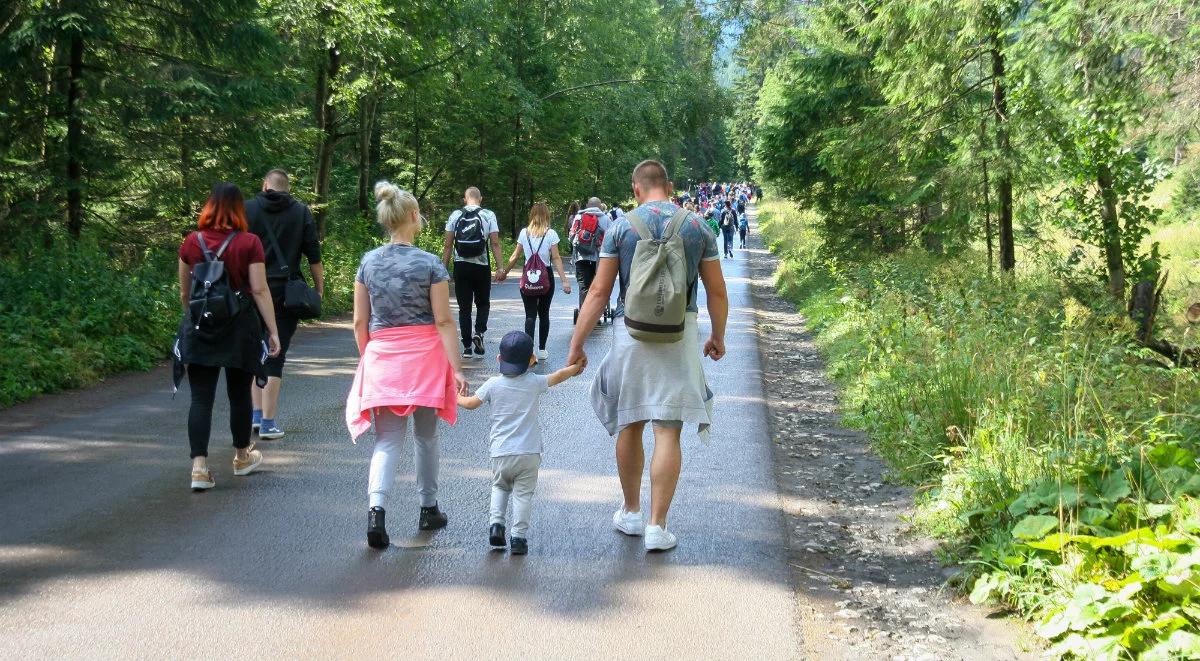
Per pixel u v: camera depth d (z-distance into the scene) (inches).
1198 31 370.0
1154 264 552.1
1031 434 243.4
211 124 615.8
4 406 318.0
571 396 362.9
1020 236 623.8
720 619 171.0
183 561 189.0
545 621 167.6
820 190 840.3
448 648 156.4
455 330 204.2
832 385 414.6
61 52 559.8
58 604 167.5
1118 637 150.1
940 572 197.8
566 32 1304.1
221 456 265.0
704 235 203.3
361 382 201.9
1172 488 187.5
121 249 617.0
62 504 220.2
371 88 751.1
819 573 195.8
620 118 1315.2
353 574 185.6
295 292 276.8
